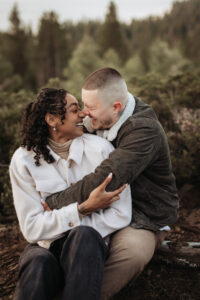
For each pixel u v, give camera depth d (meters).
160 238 2.15
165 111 4.00
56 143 1.99
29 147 1.94
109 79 1.88
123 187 1.82
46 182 1.92
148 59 53.56
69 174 1.98
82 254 1.65
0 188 3.78
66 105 1.91
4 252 2.60
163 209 2.00
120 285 1.86
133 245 1.85
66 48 58.72
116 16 63.53
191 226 2.85
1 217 3.30
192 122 3.89
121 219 1.92
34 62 56.47
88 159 1.99
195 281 2.18
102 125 2.00
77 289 1.60
